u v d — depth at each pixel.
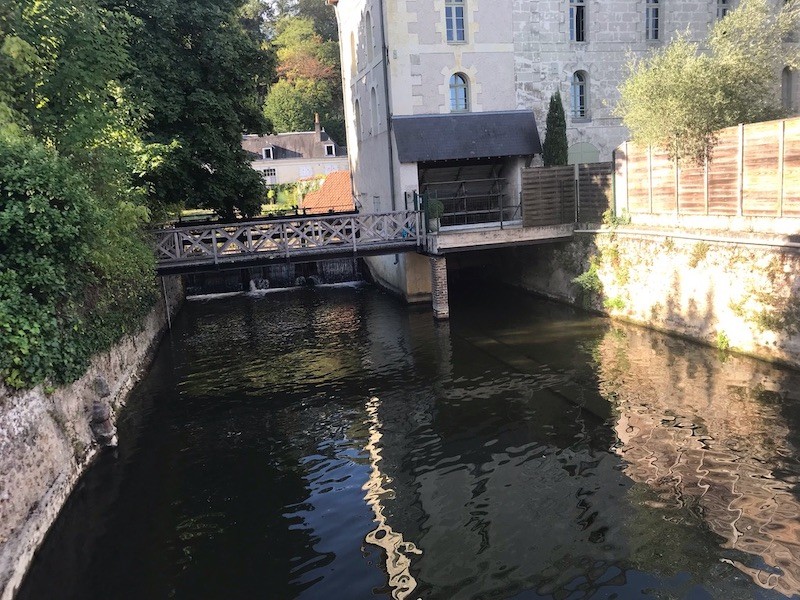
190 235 14.59
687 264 12.44
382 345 14.28
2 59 8.38
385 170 19.62
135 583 6.00
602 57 19.83
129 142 12.16
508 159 19.55
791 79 19.92
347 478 8.01
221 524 7.01
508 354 12.77
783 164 10.72
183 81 15.77
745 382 10.02
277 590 5.82
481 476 7.82
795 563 5.71
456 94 19.03
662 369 11.04
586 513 6.80
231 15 16.89
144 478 8.20
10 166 7.13
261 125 18.81
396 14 17.94
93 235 8.38
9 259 7.16
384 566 6.11
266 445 9.15
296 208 28.11
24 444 6.61
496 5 18.61
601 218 15.89
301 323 17.31
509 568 5.95
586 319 15.22
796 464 7.45
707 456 7.81
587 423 9.11
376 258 22.50
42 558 6.40
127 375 11.64
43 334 7.41
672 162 13.41
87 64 9.67
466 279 22.69
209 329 17.19
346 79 26.06
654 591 5.48
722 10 20.64
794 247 10.09
